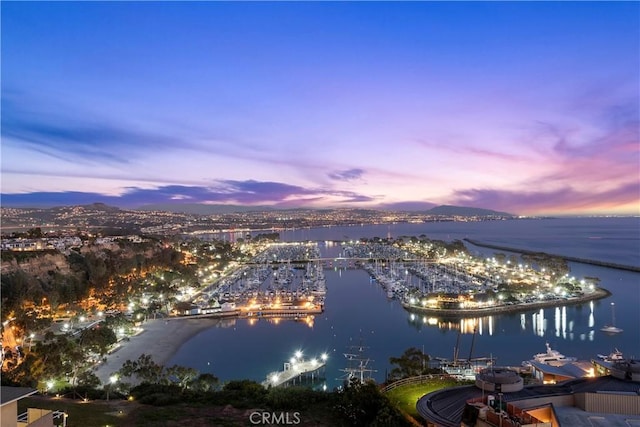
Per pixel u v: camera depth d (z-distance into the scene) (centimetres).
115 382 9300
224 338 14925
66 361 9712
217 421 5500
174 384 8488
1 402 3275
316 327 16425
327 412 6009
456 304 18488
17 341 13062
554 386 5084
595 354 13025
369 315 18312
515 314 18188
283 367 12075
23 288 17750
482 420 3772
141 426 5247
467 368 10669
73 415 5556
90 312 16875
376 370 11769
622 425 3953
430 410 4838
